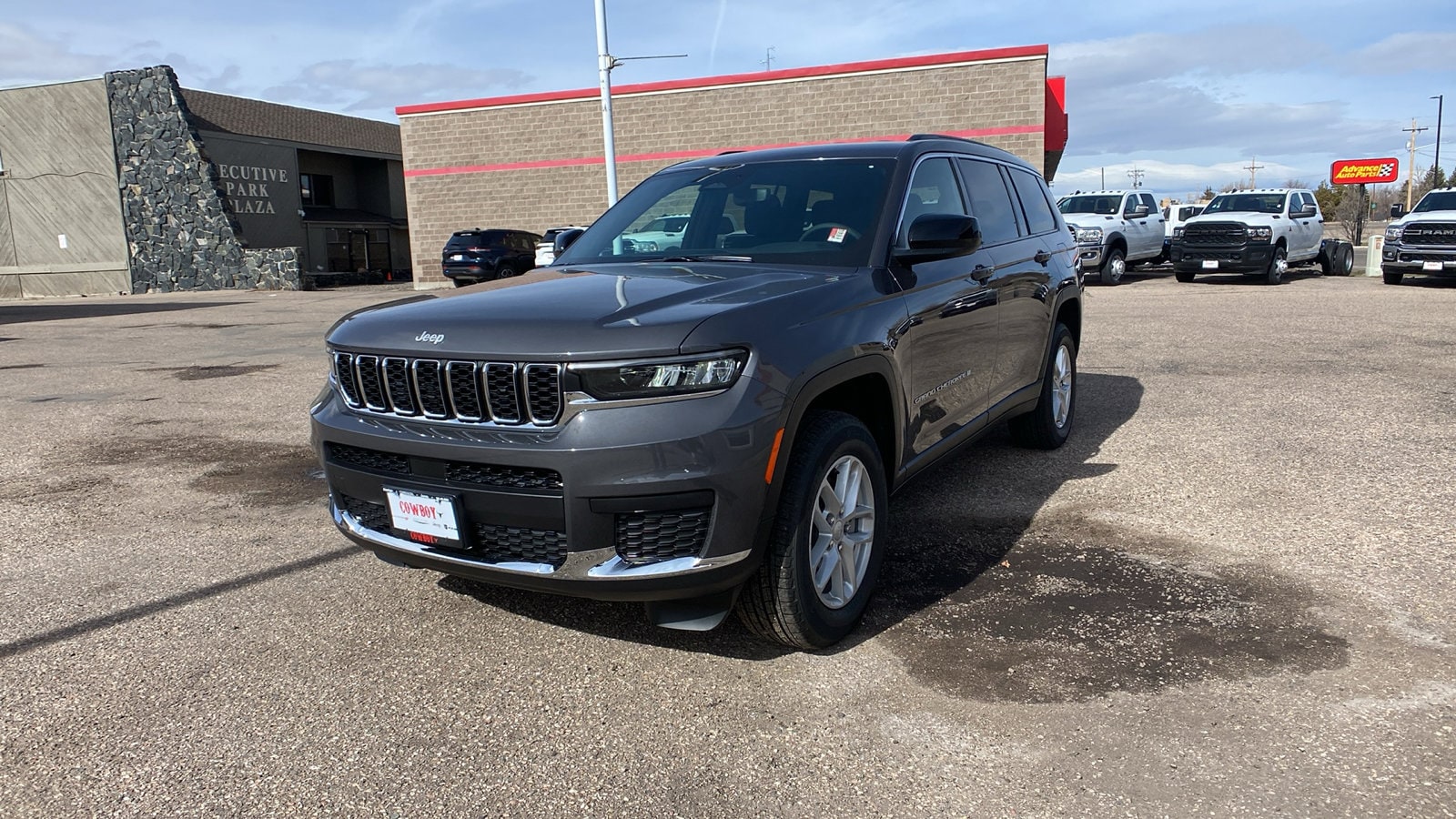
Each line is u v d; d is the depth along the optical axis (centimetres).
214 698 305
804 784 254
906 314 368
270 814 245
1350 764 254
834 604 328
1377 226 6462
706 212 430
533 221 2898
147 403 851
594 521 279
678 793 251
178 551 446
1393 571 384
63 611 378
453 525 298
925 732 277
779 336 299
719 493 279
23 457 648
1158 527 447
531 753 272
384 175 3969
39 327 1742
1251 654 317
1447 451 563
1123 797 243
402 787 256
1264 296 1636
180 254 3036
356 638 348
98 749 277
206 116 3325
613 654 332
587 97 2766
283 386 933
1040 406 566
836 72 2538
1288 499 483
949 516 471
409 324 315
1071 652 323
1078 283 601
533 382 284
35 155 3094
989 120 2461
